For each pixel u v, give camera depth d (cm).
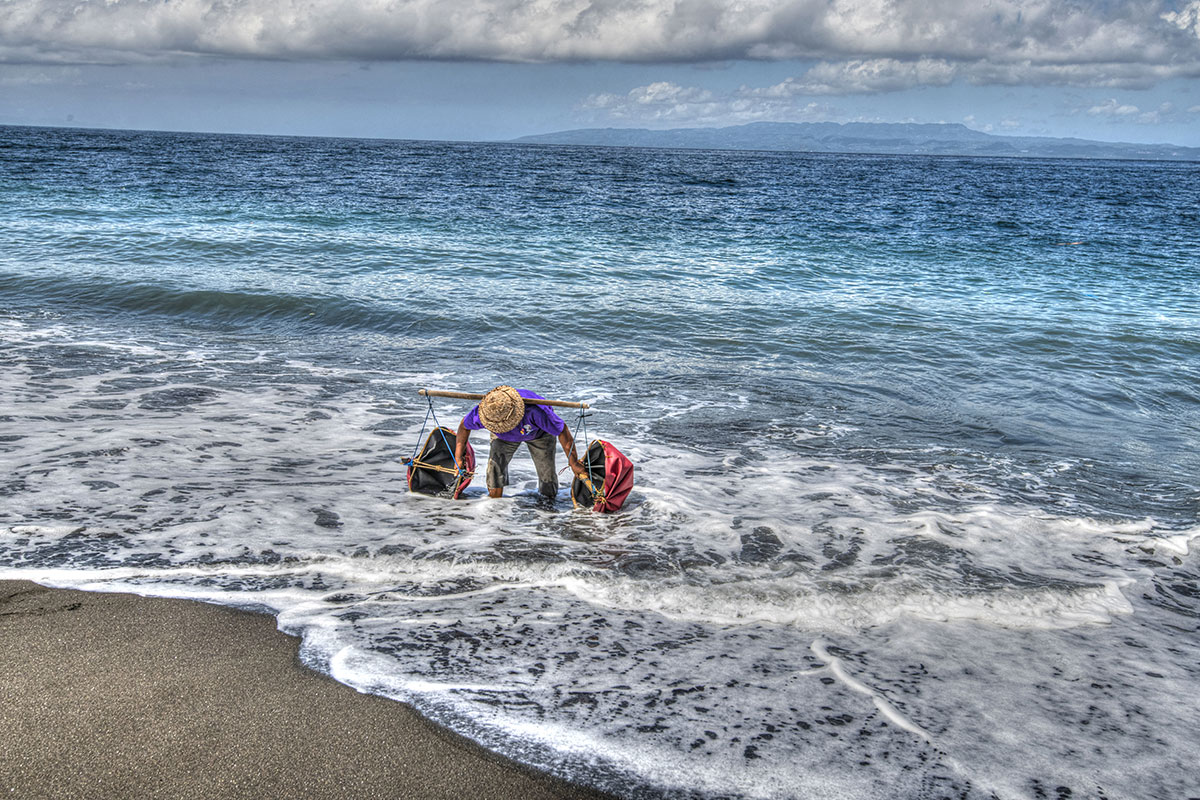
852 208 3694
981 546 514
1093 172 12344
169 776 269
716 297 1404
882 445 755
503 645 368
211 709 306
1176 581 488
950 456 731
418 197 3275
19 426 666
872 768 293
